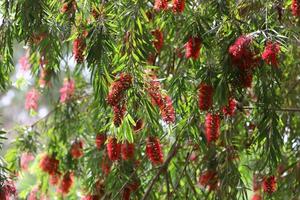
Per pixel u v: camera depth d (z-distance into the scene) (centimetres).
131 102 389
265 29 397
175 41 483
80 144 582
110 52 409
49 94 612
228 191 488
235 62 400
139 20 415
